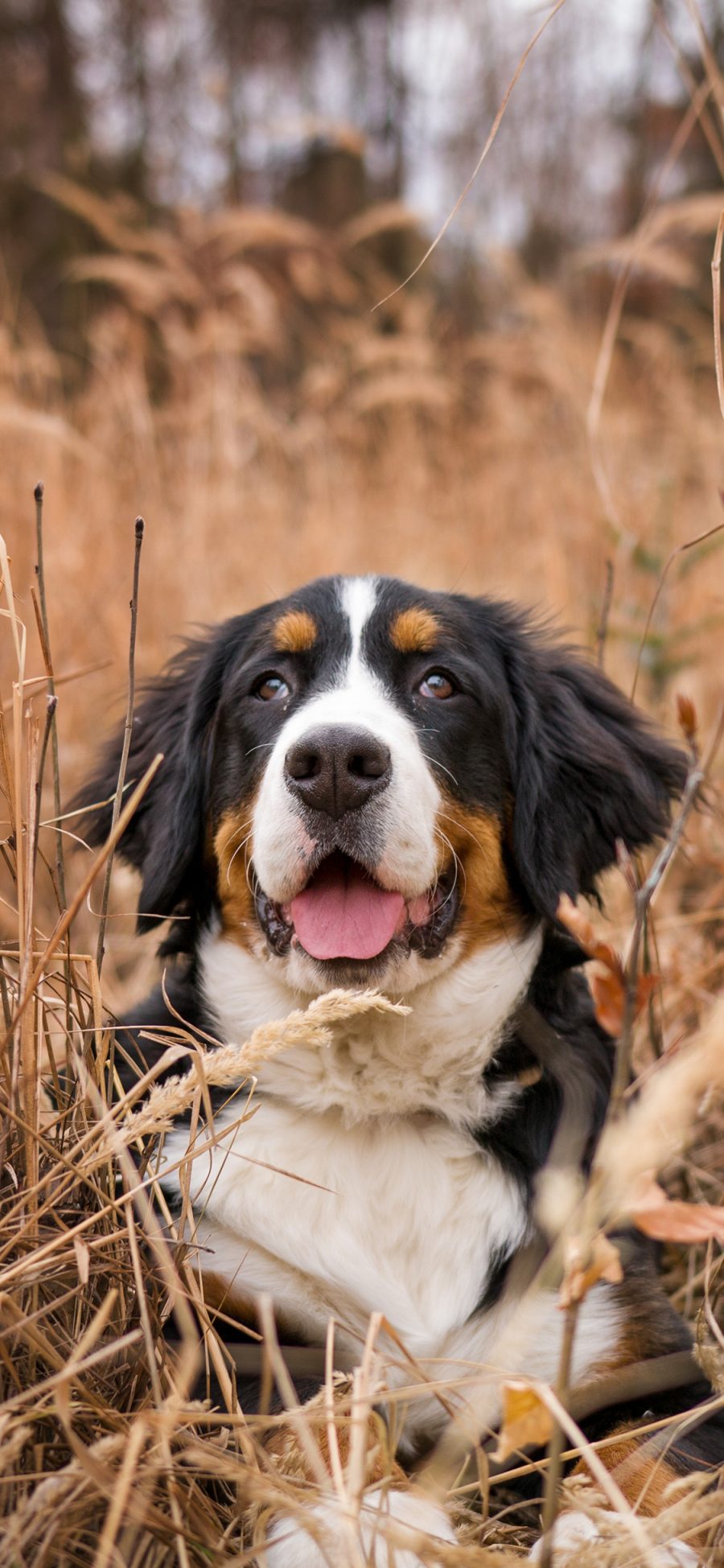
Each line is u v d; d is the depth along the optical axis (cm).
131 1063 247
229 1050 200
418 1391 172
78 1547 180
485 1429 208
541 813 297
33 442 616
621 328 886
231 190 1292
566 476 710
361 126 1435
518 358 823
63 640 519
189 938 306
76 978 261
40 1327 200
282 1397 222
